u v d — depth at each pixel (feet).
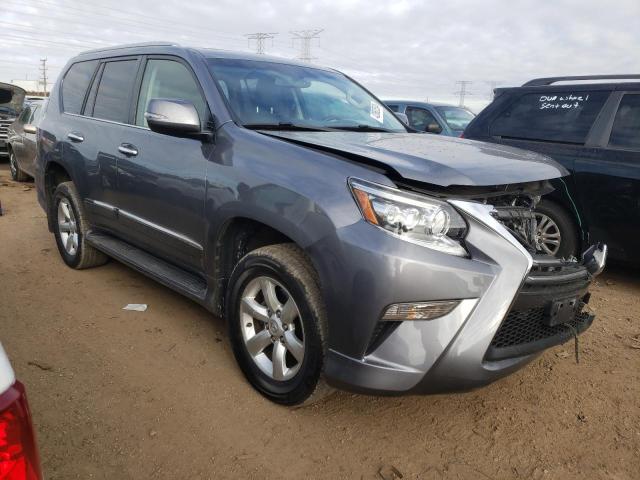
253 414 9.14
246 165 9.45
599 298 15.70
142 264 12.71
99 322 12.50
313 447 8.42
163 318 12.83
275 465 7.98
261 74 12.15
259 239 10.10
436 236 7.64
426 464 8.19
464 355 7.63
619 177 15.34
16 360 10.57
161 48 12.87
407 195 7.66
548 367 11.37
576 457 8.50
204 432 8.63
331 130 11.25
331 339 8.07
